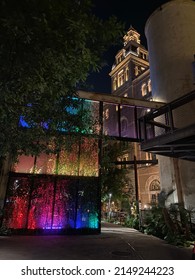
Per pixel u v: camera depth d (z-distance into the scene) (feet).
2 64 11.85
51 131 22.90
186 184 43.06
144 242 29.14
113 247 25.03
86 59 13.99
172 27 56.39
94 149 39.24
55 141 24.16
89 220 35.96
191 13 57.31
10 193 33.96
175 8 58.03
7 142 18.95
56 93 15.79
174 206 37.50
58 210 34.99
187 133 23.25
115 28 14.96
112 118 78.84
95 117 39.99
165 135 26.32
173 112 47.88
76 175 37.50
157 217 37.55
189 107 46.57
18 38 11.33
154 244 27.76
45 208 34.63
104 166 56.44
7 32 10.77
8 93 12.83
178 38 54.44
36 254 20.67
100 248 24.27
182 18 56.34
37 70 12.17
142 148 30.01
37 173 36.04
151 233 37.04
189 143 25.80
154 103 48.88
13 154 21.43
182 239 28.84
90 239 30.53
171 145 26.40
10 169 35.12
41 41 12.00
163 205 42.47
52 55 12.14
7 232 31.14
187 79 49.73
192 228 34.88
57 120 20.56
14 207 33.50
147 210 44.27
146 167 96.94
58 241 28.12
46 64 12.68
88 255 20.86
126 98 46.44
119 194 69.87
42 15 11.38
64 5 12.57
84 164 38.24
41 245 25.08
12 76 12.87
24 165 36.04
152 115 29.63
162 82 53.93
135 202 55.67
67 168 37.47
